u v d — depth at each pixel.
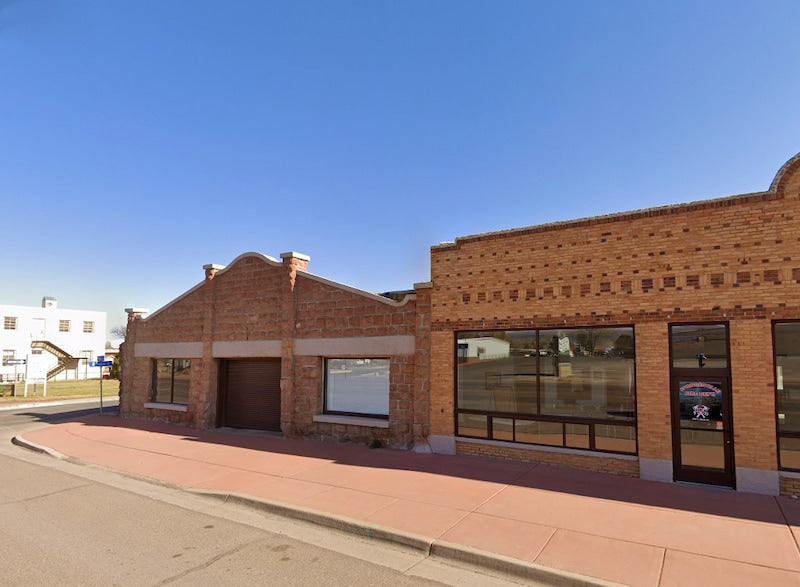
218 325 17.23
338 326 14.35
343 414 14.43
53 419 22.05
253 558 6.49
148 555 6.55
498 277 11.91
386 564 6.35
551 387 11.19
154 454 13.03
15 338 53.03
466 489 9.20
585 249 10.95
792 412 8.93
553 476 10.07
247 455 12.55
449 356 12.38
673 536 6.89
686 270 9.87
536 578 5.91
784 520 7.50
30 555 6.50
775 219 9.20
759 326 9.13
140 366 20.22
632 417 10.27
